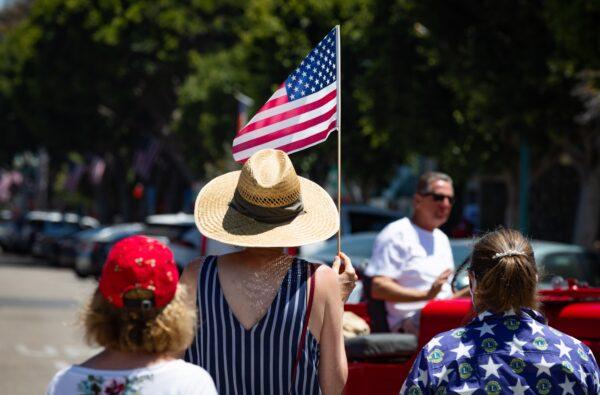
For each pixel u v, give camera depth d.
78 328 3.69
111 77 50.03
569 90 22.45
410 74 26.78
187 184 59.72
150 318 3.57
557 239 31.31
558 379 4.04
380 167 35.88
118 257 3.56
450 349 4.14
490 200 36.06
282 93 5.84
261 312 4.45
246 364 4.43
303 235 4.54
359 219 23.41
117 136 56.38
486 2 22.02
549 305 6.06
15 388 12.73
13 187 102.19
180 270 25.38
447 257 8.04
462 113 26.55
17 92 54.84
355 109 31.84
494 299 4.17
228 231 4.56
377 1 27.41
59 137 55.88
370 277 7.89
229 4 47.97
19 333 19.17
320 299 4.48
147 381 3.55
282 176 4.55
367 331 7.49
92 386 3.55
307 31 34.44
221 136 44.56
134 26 48.00
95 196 75.69
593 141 23.98
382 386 6.56
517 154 26.88
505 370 4.05
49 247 50.50
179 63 48.81
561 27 18.41
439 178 7.92
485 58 22.41
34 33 50.41
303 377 4.45
